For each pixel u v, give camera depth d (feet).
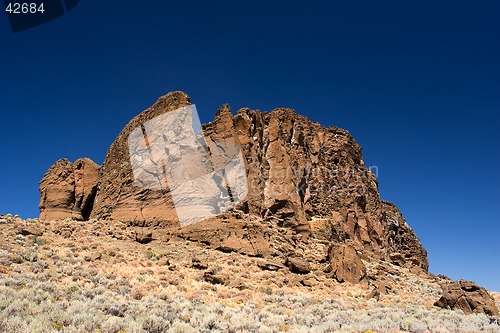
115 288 81.56
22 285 72.33
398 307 97.19
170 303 73.72
